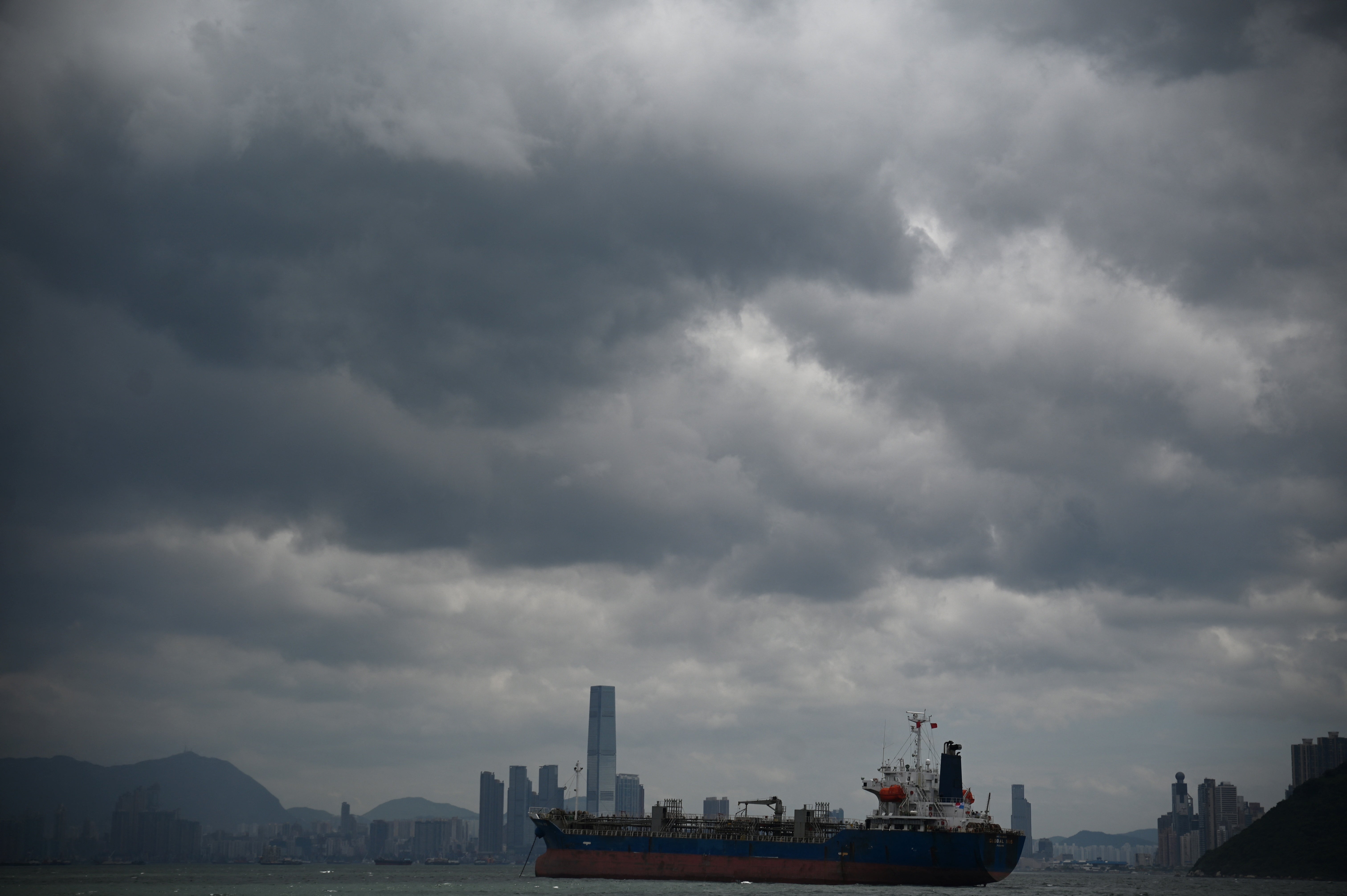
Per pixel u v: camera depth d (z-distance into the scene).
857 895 191.00
